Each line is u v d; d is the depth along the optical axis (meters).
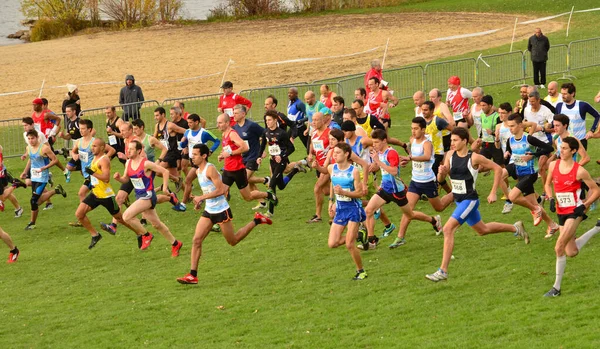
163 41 96.50
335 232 23.22
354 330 19.53
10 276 26.69
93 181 28.39
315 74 70.44
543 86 56.78
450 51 77.31
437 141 30.75
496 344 17.69
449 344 17.94
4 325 21.86
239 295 23.00
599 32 77.75
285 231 29.83
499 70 60.34
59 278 26.14
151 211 27.23
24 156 32.69
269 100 35.94
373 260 25.31
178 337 20.06
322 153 29.81
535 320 18.83
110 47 94.12
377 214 27.45
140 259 27.75
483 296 20.97
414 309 20.53
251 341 19.41
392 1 114.94
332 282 23.53
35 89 70.19
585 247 24.25
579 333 17.70
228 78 70.81
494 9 102.81
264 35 96.44
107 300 23.44
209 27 107.19
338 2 116.06
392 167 25.06
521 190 25.66
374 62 40.66
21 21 130.62
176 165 34.69
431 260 24.75
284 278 24.31
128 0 113.06
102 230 31.92
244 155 32.56
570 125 29.47
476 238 26.58
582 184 23.27
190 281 24.06
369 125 30.58
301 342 19.06
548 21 91.00
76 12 115.25
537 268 22.77
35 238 31.41
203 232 23.97
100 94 66.81
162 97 64.06
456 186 22.59
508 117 26.30
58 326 21.52
